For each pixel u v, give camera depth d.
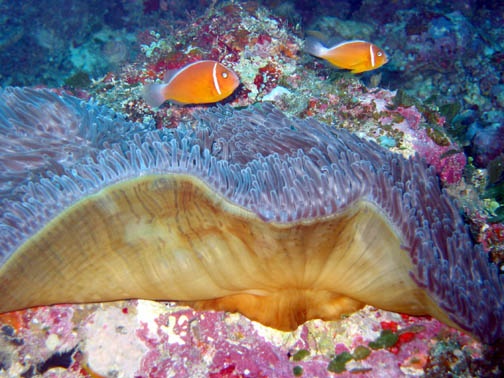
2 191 0.23
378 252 0.19
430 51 0.70
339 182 0.19
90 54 0.98
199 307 0.23
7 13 0.95
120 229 0.19
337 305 0.22
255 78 0.41
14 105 0.27
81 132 0.26
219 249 0.20
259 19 0.44
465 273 0.19
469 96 0.70
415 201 0.21
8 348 0.22
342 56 0.36
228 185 0.19
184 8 0.99
